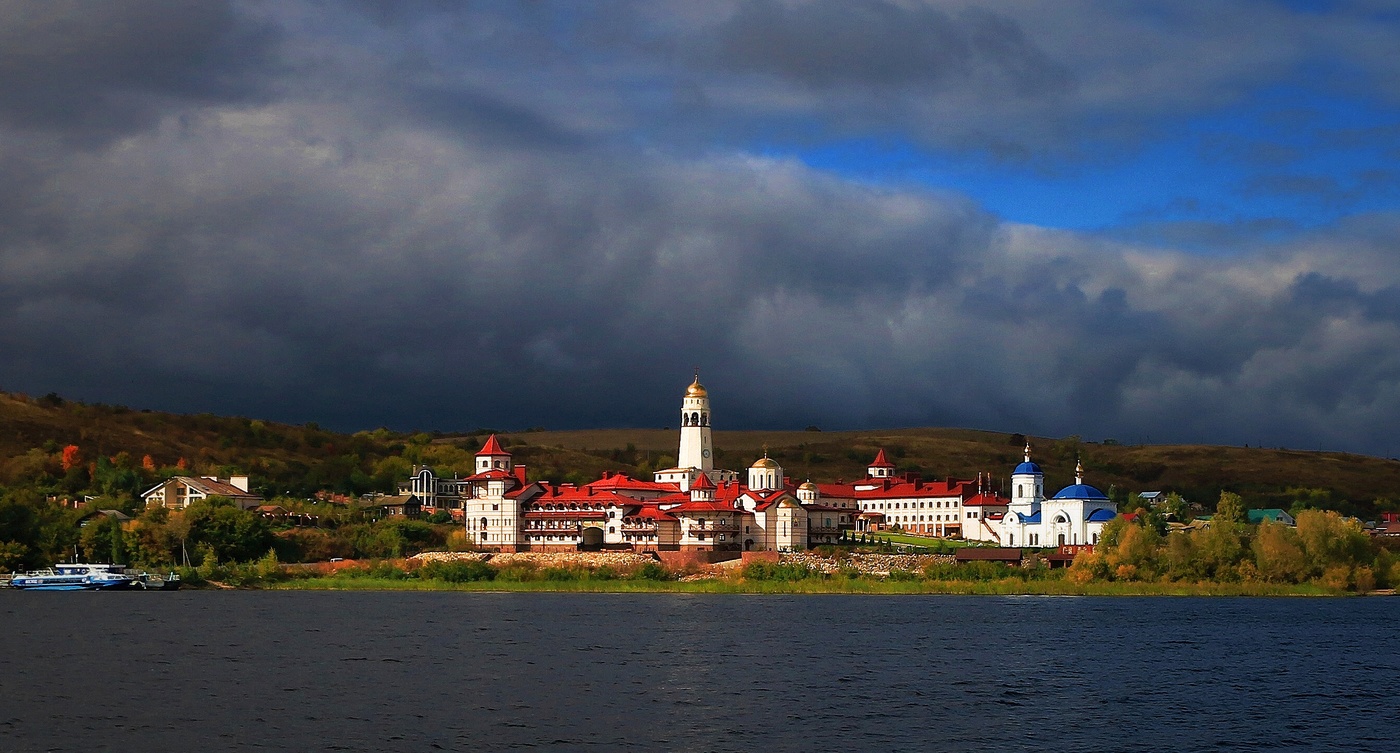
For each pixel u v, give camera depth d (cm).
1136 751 10925
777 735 11300
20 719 11625
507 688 13400
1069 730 11662
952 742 11125
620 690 13338
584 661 15300
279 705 12375
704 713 12200
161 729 11281
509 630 18500
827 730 11512
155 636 17438
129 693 12912
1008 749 10894
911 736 11319
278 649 16150
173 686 13338
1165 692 13638
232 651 15950
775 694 13200
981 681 14162
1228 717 12338
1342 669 15350
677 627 19050
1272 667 15450
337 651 16025
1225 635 18675
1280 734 11625
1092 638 18150
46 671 14225
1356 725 12031
